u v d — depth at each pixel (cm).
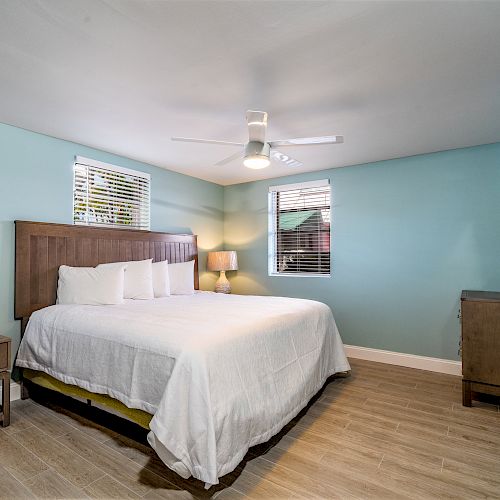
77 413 243
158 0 137
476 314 256
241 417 170
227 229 504
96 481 168
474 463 184
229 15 146
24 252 273
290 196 454
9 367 228
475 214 326
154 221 401
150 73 195
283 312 256
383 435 214
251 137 238
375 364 365
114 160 354
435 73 195
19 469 177
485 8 141
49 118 260
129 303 290
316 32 158
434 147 330
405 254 362
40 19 148
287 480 170
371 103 233
